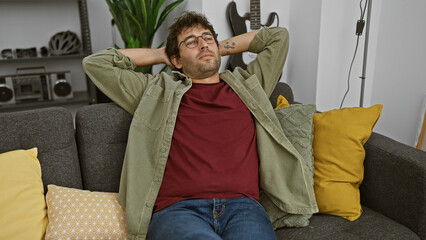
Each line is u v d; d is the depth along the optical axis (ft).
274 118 4.99
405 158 4.27
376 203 4.70
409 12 7.84
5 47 9.61
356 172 4.66
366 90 9.02
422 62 7.67
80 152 4.93
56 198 4.26
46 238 4.00
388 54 8.48
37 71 9.89
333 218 4.56
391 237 4.07
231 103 4.96
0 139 4.26
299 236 4.27
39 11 9.70
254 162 4.71
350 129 4.70
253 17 7.89
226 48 5.86
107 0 8.24
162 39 9.68
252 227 3.95
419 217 4.13
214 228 4.19
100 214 4.25
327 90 8.45
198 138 4.58
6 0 9.19
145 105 4.87
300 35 8.51
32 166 4.27
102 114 4.88
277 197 4.61
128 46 8.39
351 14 8.13
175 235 3.72
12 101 9.17
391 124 8.66
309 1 8.06
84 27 9.58
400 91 8.30
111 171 4.90
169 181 4.47
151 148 4.69
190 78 5.32
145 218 4.34
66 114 4.73
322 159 4.77
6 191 3.97
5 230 3.83
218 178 4.38
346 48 8.35
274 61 5.60
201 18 5.49
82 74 10.53
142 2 7.79
